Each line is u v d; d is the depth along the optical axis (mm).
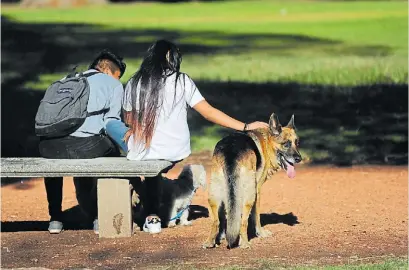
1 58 31125
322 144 16938
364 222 11133
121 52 33250
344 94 22844
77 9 58469
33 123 19672
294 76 26469
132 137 10547
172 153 10531
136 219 11266
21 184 13977
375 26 43344
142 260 9461
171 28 44438
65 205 12492
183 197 11000
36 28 42250
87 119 10781
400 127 18656
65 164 10367
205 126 18922
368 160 15609
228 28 44562
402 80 24766
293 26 45094
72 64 29594
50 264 9445
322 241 10180
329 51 33438
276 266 9023
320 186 13438
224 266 9047
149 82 10383
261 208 12047
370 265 8961
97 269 9156
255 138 10164
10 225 11383
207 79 26094
